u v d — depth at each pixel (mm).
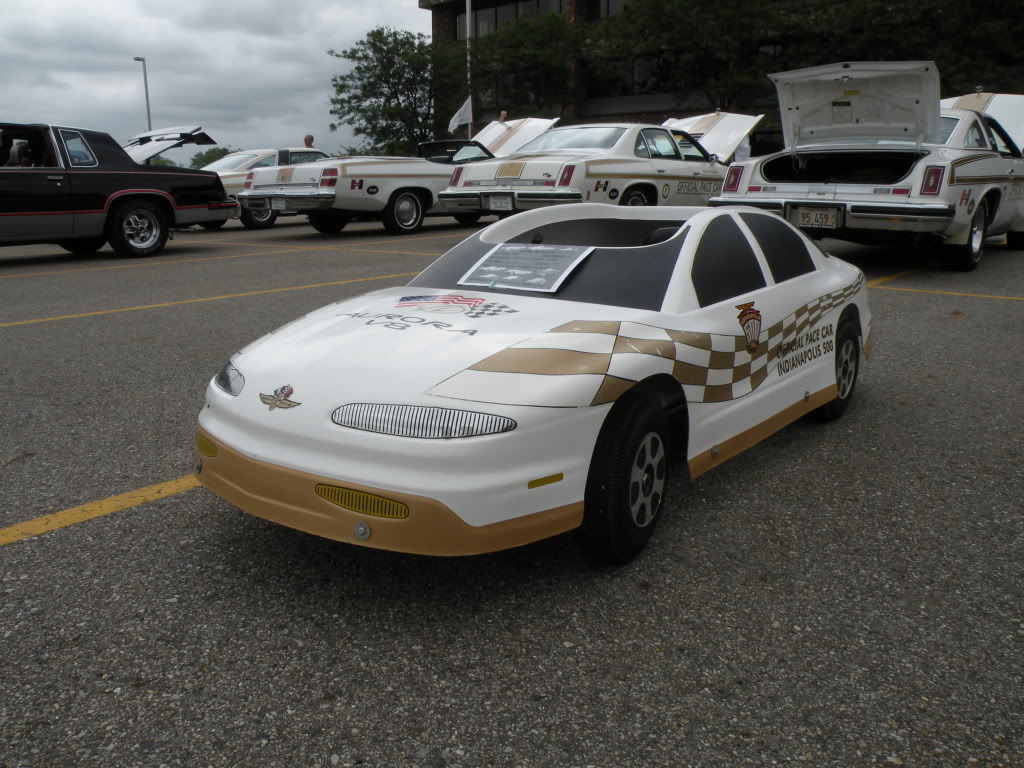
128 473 3965
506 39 32531
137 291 9023
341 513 2643
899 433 4555
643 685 2438
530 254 3836
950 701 2369
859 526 3447
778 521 3492
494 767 2123
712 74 29016
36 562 3109
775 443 4418
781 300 3990
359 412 2682
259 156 18125
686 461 3342
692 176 12984
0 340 6680
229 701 2355
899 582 3008
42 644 2602
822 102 8938
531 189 11609
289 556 3172
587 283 3547
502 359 2855
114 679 2441
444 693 2398
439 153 17109
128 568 3076
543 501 2727
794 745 2201
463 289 3717
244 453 2838
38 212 11102
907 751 2178
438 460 2566
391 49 33438
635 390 3053
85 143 11609
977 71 22422
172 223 12539
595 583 2992
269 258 11906
